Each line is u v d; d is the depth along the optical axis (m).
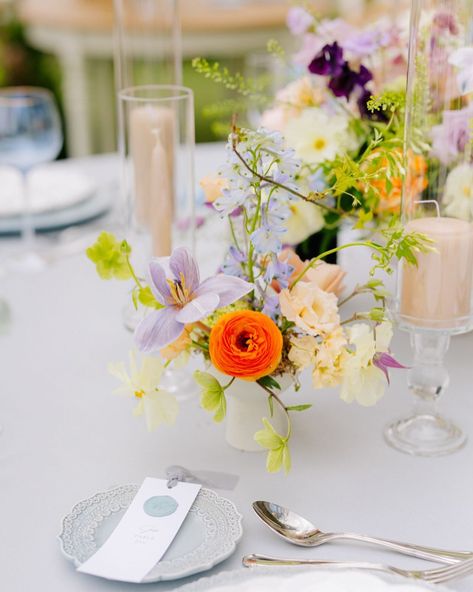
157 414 0.89
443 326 0.93
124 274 0.90
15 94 1.56
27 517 0.86
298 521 0.83
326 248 1.25
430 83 0.89
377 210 1.17
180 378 1.10
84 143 3.38
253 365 0.83
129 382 0.89
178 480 0.88
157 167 1.18
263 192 0.87
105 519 0.83
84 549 0.79
